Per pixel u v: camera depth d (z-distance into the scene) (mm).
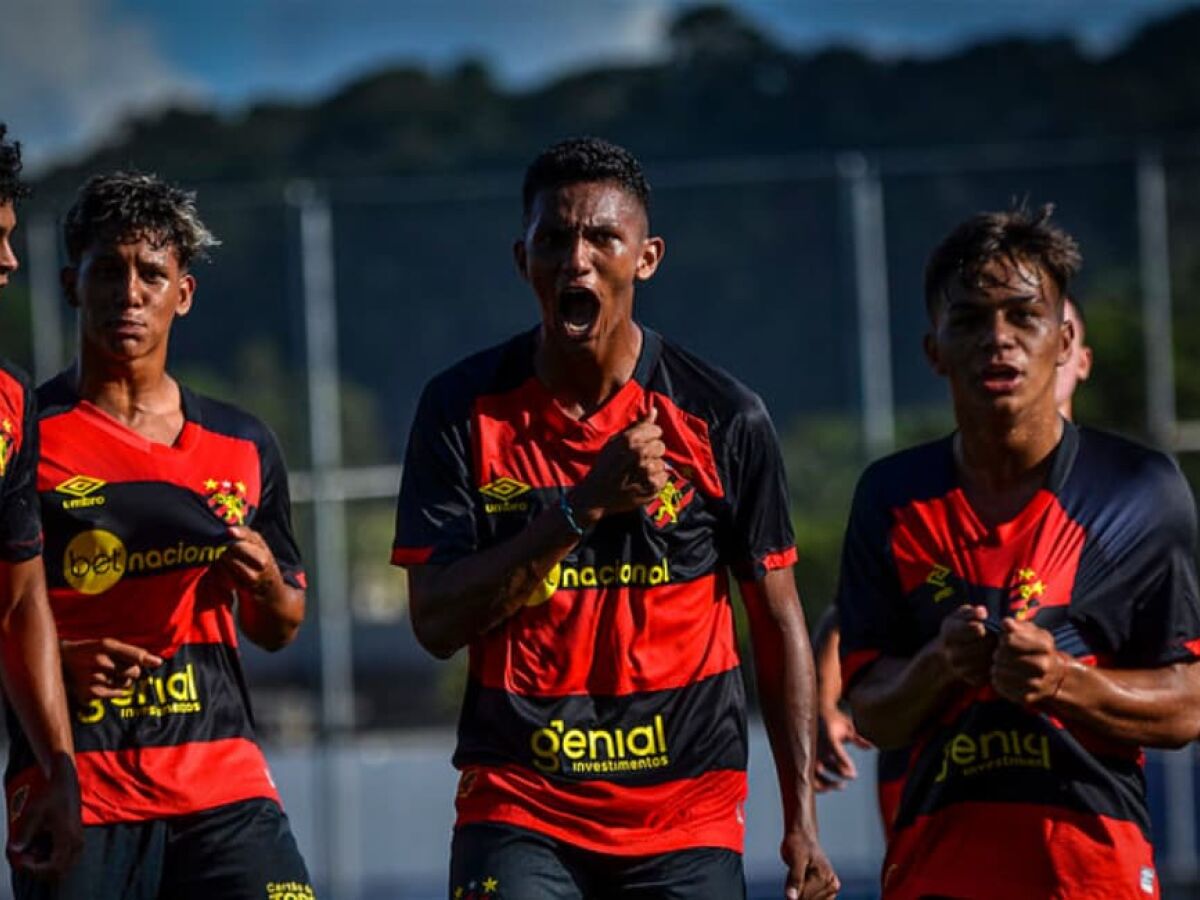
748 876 39344
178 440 18688
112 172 18828
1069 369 18672
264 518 19266
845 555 16875
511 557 15734
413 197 49469
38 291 43719
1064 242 16031
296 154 78688
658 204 50844
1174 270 51812
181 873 18172
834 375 50719
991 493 16328
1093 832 15875
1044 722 15898
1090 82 73750
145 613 18250
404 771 41719
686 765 16484
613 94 76062
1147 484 16156
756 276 50750
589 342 16203
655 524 16359
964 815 16125
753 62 75312
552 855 16234
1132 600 16047
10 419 16484
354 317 49438
